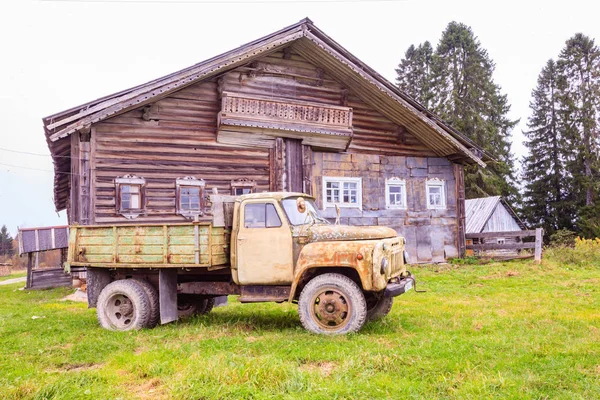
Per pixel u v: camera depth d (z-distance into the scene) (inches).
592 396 159.0
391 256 276.5
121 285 302.2
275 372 178.9
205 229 284.8
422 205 718.5
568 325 277.3
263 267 283.1
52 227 689.6
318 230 279.6
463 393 161.6
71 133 524.4
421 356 205.8
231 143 600.4
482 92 1611.7
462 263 695.7
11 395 167.9
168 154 570.6
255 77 625.6
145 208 551.5
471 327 274.4
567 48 1760.6
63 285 692.1
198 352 219.5
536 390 163.2
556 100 1781.5
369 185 687.1
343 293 257.8
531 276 540.1
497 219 1122.0
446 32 1680.6
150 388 178.4
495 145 1612.9
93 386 180.2
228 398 159.3
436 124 673.6
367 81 631.8
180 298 336.8
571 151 1684.3
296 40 618.2
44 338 271.9
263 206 290.0
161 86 541.0
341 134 636.1
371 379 177.0
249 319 314.8
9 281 1027.9
